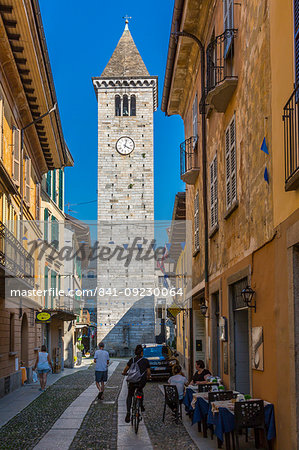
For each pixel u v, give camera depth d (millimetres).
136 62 75375
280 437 8266
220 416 9102
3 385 18469
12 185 17922
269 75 8914
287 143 7703
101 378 17672
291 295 7633
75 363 43219
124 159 72250
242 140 11219
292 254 7621
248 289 9992
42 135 24531
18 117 20953
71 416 13984
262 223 9477
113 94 73250
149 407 15781
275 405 8570
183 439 10758
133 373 12430
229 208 12438
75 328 44375
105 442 10609
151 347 29016
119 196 71500
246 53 10773
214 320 15500
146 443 10453
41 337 29141
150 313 59812
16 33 16234
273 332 8688
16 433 11633
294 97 7215
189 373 20625
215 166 14812
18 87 19188
